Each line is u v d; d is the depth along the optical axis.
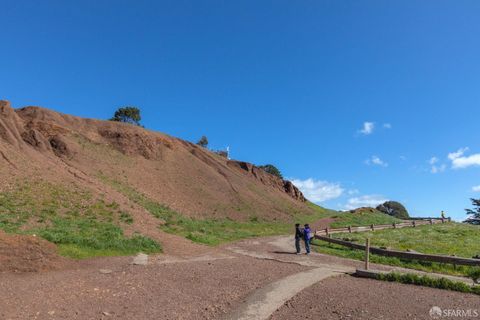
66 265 14.33
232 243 26.66
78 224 21.55
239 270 15.58
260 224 46.03
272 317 9.73
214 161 67.69
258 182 72.38
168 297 11.28
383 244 28.00
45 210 23.16
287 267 16.64
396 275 13.79
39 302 9.97
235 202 54.94
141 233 22.17
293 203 71.06
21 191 25.38
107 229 21.03
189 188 52.25
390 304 10.59
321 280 13.71
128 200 33.62
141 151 54.84
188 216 40.97
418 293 11.89
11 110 42.97
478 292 11.95
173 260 17.38
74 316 9.26
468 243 29.67
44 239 16.16
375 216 63.44
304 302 10.89
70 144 44.44
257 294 11.76
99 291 11.34
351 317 9.52
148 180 47.88
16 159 30.75
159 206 39.41
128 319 9.31
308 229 22.62
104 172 42.91
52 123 47.62
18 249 14.16
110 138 53.88
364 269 15.05
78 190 29.11
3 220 19.62
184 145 70.19
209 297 11.45
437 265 18.62
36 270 13.13
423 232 39.50
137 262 16.05
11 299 9.96
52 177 30.25
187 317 9.68
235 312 10.12
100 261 15.62
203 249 21.70
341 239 29.17
